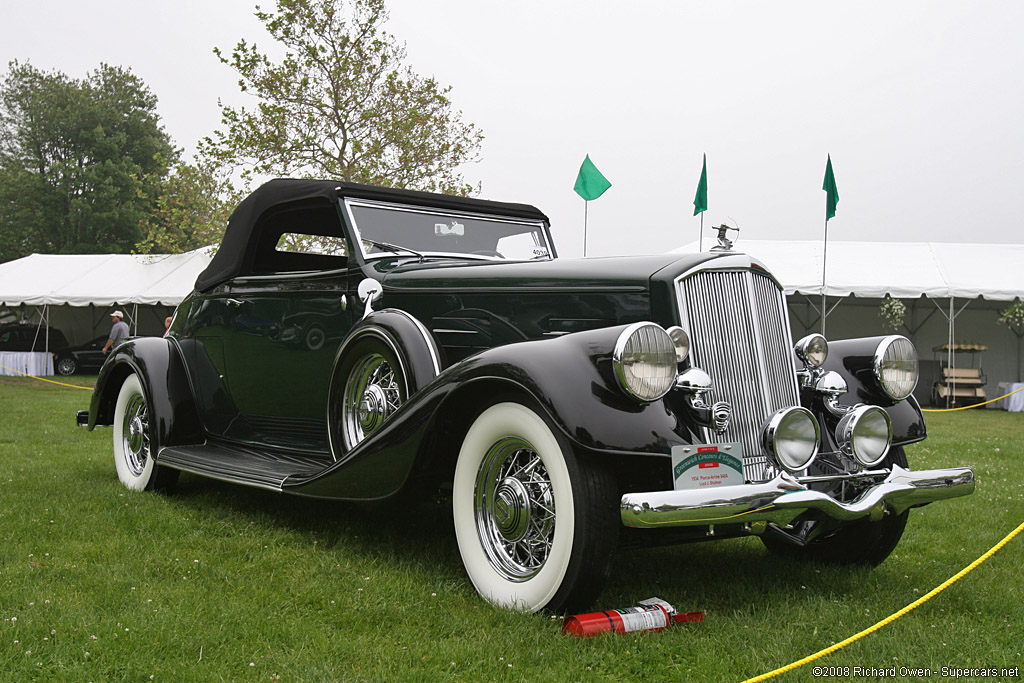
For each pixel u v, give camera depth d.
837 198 12.58
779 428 2.77
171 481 4.72
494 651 2.39
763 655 2.47
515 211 4.79
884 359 3.34
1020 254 18.19
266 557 3.38
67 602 2.69
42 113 42.41
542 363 2.66
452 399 2.91
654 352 2.63
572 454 2.60
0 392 13.59
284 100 14.58
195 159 15.12
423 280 3.73
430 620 2.68
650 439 2.55
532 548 2.82
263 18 14.44
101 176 41.81
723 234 3.32
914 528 4.31
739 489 2.56
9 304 19.47
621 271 3.14
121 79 44.56
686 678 2.30
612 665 2.36
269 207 4.49
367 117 14.66
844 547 3.55
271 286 4.37
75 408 10.45
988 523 4.44
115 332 16.22
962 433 9.99
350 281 3.97
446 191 15.15
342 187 4.12
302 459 4.15
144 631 2.43
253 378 4.47
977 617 2.87
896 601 3.05
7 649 2.28
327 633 2.55
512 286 3.43
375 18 14.77
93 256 22.53
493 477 2.97
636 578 3.30
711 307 3.01
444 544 3.68
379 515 4.24
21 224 41.44
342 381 3.68
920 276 16.55
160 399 4.65
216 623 2.56
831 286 16.00
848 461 3.12
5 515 3.97
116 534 3.70
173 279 19.78
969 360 18.31
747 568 3.53
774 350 3.16
